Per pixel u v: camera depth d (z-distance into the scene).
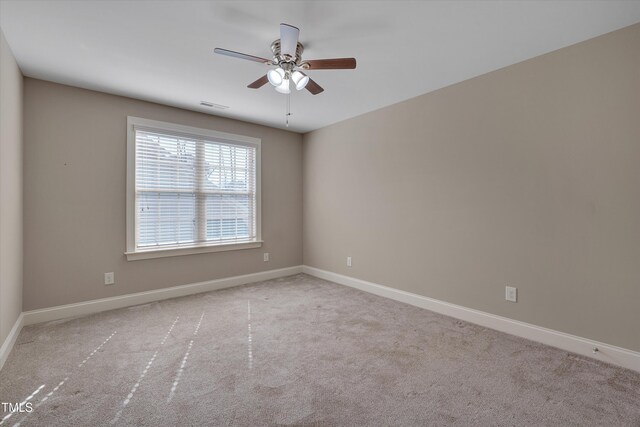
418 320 2.88
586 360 2.13
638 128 1.98
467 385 1.85
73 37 2.15
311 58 2.46
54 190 2.88
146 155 3.43
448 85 2.99
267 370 2.02
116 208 3.21
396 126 3.49
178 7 1.84
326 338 2.50
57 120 2.89
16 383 1.85
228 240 4.09
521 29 2.06
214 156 3.95
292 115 3.95
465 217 2.88
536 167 2.43
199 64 2.56
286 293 3.76
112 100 3.19
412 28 2.06
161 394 1.76
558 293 2.32
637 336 2.00
